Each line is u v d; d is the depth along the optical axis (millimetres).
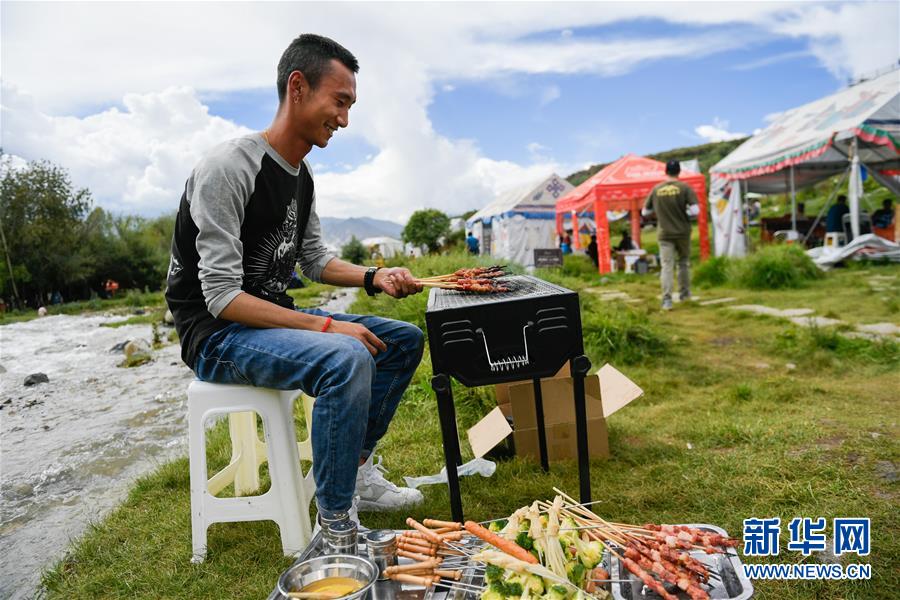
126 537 2484
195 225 2209
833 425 3174
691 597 1649
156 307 18734
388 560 1869
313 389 2062
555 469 2840
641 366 4867
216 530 2418
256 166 2211
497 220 20016
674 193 8023
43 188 24844
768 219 16375
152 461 3703
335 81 2217
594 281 13148
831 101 13078
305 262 2820
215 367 2186
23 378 7281
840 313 6598
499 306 2059
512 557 1583
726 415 3506
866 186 18297
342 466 2020
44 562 2455
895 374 4168
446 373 2096
